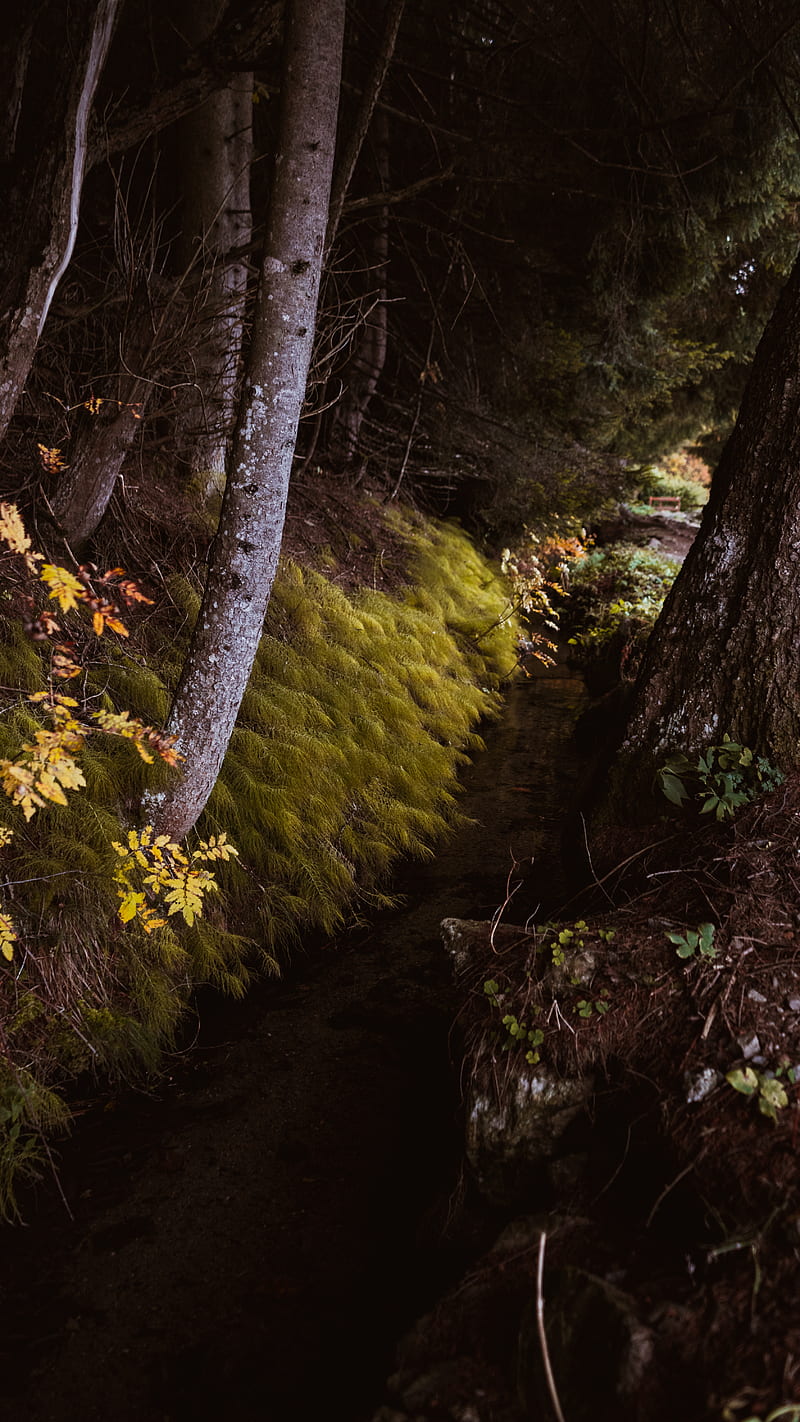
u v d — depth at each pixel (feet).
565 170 28.96
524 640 34.99
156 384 17.11
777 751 11.57
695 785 11.82
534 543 39.50
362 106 17.49
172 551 20.02
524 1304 6.97
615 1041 8.69
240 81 22.76
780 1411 5.27
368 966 14.46
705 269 32.81
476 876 17.46
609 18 25.30
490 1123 8.70
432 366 32.12
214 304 18.24
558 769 23.32
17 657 14.64
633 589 38.17
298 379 12.39
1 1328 8.22
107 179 26.20
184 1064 12.06
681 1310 6.22
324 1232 9.28
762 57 21.50
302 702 18.79
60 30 12.40
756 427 11.99
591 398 41.83
